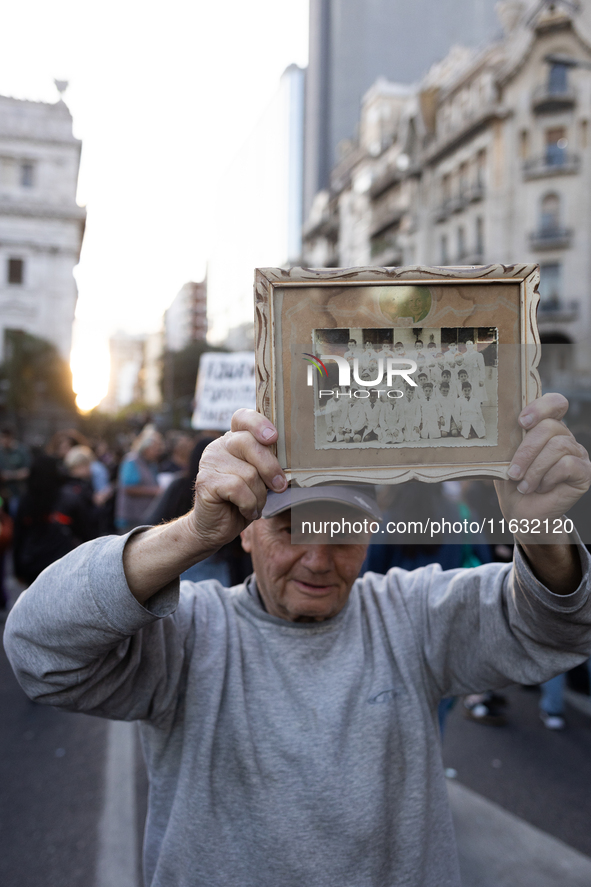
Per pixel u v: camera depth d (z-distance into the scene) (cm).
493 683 131
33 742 411
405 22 4769
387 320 98
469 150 2869
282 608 132
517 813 319
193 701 125
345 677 127
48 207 4438
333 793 118
